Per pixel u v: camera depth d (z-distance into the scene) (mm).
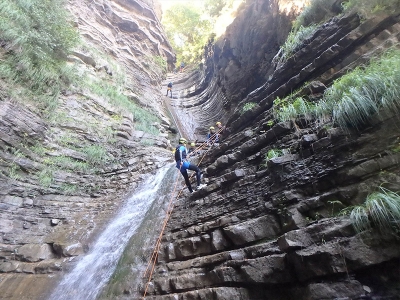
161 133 15047
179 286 4125
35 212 7477
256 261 3303
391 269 2463
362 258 2529
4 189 7105
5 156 7426
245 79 14867
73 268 5973
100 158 10500
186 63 32312
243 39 15578
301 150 4047
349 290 2504
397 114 3156
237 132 7520
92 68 14273
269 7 12977
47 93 10008
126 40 21562
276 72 7316
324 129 3916
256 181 4699
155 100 19281
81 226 7566
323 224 2953
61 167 9031
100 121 11758
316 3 7648
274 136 5094
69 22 14789
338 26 5910
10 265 6035
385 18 4855
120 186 9562
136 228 6543
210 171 6535
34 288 5492
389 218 2553
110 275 5273
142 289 4555
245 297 3275
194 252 4617
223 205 5020
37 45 10062
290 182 3887
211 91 20547
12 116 8008
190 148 12625
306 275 2820
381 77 3451
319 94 5031
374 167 3051
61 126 9930
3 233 6594
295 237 3006
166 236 5594
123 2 23469
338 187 3299
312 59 6242
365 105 3400
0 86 7922
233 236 4000
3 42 8617
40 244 6695
